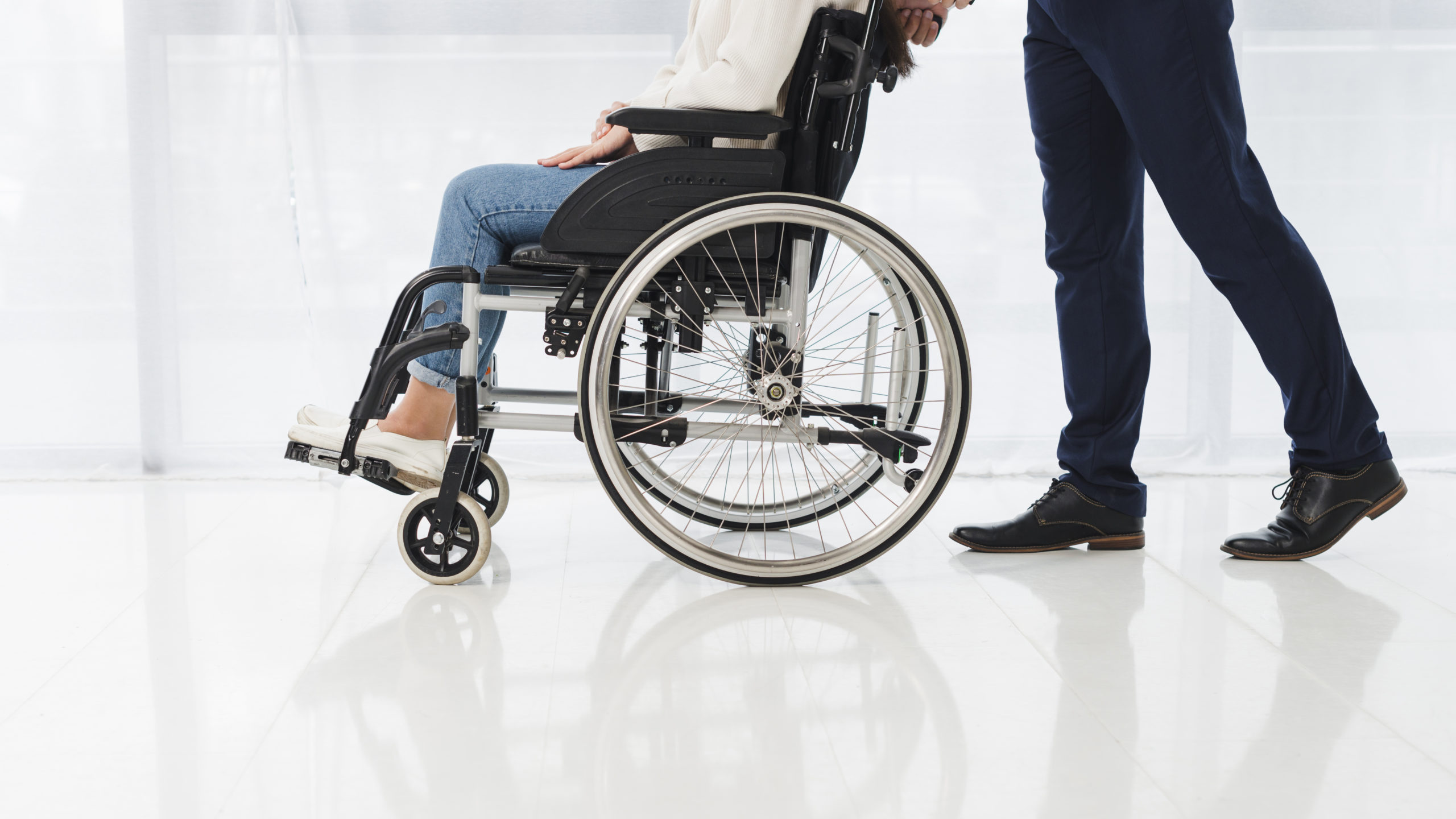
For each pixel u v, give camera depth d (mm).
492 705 1145
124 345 2180
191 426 2201
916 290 1448
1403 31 2207
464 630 1358
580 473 2248
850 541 1636
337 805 943
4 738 1066
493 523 1750
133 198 2141
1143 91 1523
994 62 2201
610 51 2174
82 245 2148
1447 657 1276
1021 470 2299
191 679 1210
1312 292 1575
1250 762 1025
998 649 1306
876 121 2213
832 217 1404
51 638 1330
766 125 1352
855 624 1387
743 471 2207
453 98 2166
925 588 1539
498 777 994
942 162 2229
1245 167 1567
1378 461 1658
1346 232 2270
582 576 1582
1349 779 993
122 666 1243
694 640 1328
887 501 1987
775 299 1485
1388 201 2258
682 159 1391
